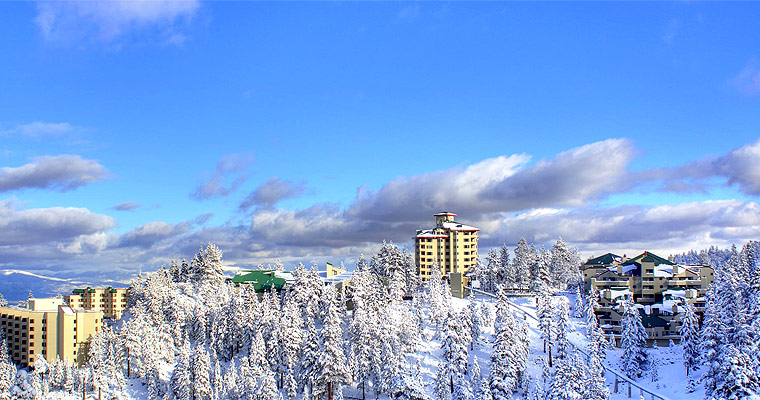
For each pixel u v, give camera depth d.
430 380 109.50
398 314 136.12
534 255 198.12
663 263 167.75
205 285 160.75
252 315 127.00
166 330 128.75
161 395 110.12
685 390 97.62
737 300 108.19
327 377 101.38
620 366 114.62
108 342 126.50
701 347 96.75
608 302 148.75
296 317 116.62
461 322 112.69
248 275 177.25
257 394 98.12
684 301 137.12
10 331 140.12
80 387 114.38
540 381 103.12
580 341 130.88
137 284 172.88
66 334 136.75
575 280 192.75
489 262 186.25
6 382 106.81
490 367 101.75
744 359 72.69
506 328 101.56
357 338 109.56
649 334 131.88
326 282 169.38
